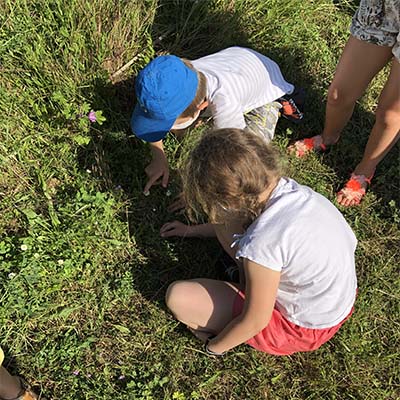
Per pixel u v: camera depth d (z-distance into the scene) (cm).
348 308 112
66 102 144
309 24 184
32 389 119
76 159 146
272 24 175
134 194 144
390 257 143
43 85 147
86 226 132
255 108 152
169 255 138
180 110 128
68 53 149
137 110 133
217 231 125
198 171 100
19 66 148
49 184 143
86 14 153
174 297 119
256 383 124
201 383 122
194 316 120
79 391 119
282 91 157
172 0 169
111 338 127
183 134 149
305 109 169
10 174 142
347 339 129
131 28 158
